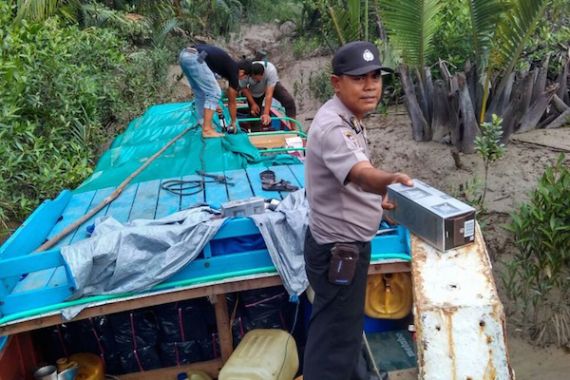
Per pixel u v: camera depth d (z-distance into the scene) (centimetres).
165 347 358
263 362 325
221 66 611
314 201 239
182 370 360
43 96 659
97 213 413
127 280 302
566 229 395
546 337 412
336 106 230
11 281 312
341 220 236
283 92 813
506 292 443
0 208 498
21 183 549
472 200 527
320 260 247
